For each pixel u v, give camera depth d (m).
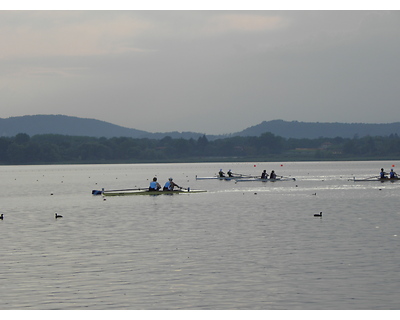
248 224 61.19
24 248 47.34
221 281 36.38
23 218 69.44
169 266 40.38
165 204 85.69
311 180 164.88
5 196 113.38
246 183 150.38
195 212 73.81
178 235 53.59
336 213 71.38
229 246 47.50
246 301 32.62
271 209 77.19
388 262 40.91
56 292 34.38
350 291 34.12
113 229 58.19
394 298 32.88
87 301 32.81
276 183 148.62
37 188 144.00
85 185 159.50
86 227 59.97
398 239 50.16
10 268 40.12
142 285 35.66
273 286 35.22
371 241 49.19
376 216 67.62
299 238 51.22
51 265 40.91
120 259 42.72
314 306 31.77
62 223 63.72
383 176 151.50
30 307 31.89
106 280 36.81
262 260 41.97
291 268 39.47
